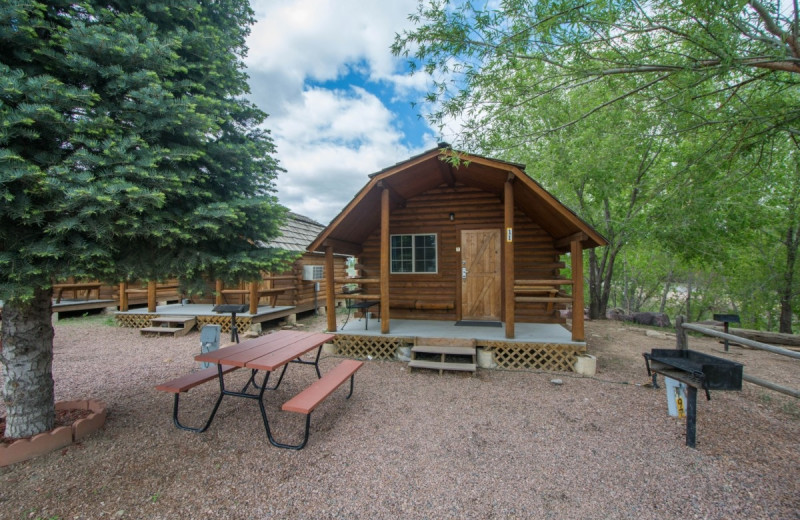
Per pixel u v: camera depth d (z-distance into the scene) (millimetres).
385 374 5453
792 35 2961
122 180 2336
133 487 2619
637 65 3531
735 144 4555
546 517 2340
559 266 7105
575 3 3199
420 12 3512
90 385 4891
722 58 3045
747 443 3320
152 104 2650
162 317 9023
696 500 2508
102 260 2477
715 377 3111
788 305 10789
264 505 2451
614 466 2941
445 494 2580
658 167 10062
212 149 3361
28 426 3094
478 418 3877
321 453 3143
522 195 6148
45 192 2170
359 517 2340
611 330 9672
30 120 2084
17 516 2287
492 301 7539
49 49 2395
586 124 7570
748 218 8977
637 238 9953
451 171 6727
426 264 7867
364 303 7477
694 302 16703
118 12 2967
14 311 3010
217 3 3701
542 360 5742
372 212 7234
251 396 3359
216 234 3184
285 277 10078
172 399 4367
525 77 4117
